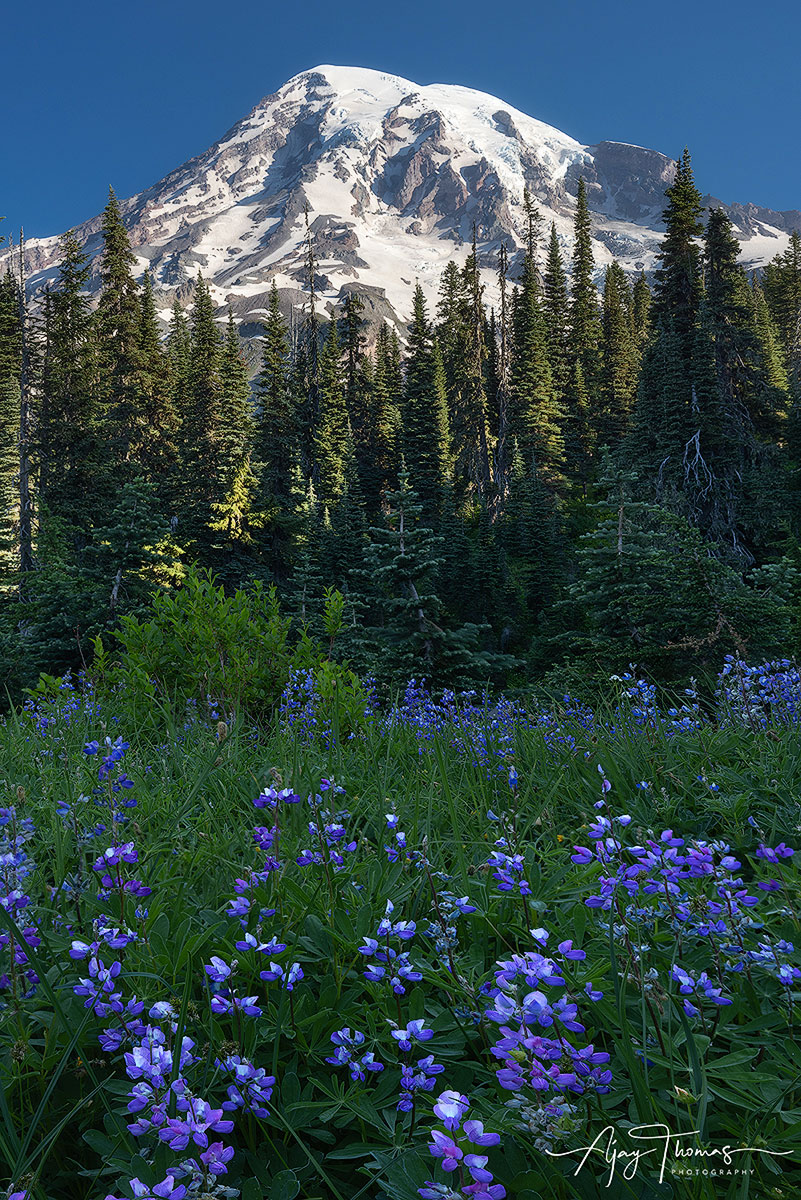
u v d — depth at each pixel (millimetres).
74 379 50031
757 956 1795
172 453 53469
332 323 85250
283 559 47250
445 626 22172
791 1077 1637
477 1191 1099
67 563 32469
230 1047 1599
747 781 3428
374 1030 1866
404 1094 1535
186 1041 1526
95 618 22938
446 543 55062
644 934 2111
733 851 3014
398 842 2529
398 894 2453
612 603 17906
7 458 59938
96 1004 1728
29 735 5324
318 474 76375
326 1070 1827
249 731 5414
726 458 37875
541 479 67688
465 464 79312
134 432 52656
